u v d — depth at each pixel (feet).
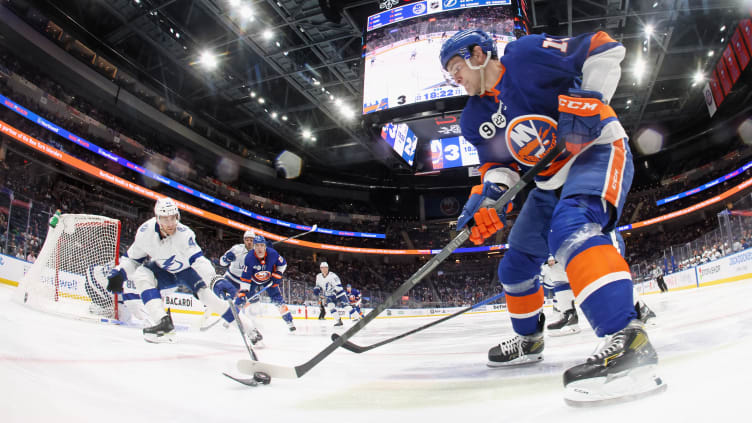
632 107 88.79
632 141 106.11
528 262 7.11
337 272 110.22
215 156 92.43
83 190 71.92
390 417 4.13
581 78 5.67
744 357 4.52
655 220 103.09
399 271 117.70
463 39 6.12
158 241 13.05
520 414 3.85
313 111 94.02
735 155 95.04
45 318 13.34
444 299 109.81
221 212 94.02
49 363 5.52
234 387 5.93
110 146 73.00
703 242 49.01
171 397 4.94
